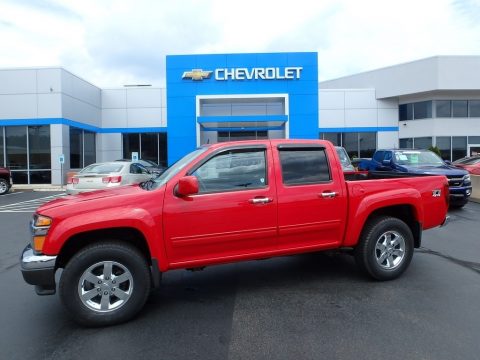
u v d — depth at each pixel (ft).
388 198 16.53
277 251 15.25
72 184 39.63
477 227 28.84
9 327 13.12
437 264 19.34
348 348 11.22
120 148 88.28
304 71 71.92
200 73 71.67
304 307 14.26
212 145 14.98
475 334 11.94
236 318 13.46
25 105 68.28
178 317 13.65
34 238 12.85
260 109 76.95
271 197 14.87
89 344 11.82
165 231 13.65
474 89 86.63
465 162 58.13
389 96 93.20
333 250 17.08
